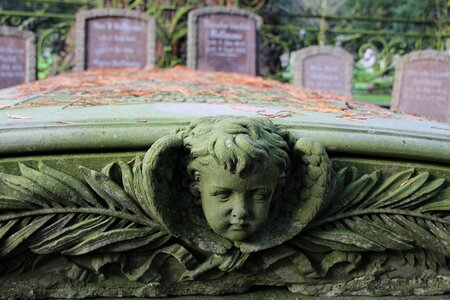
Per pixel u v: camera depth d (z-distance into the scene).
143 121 0.88
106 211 0.85
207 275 0.90
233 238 0.81
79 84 1.86
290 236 0.86
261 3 4.86
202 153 0.76
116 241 0.84
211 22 4.09
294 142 0.83
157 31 4.58
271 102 1.36
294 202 0.86
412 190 0.91
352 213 0.90
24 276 0.87
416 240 0.92
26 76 4.07
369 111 1.35
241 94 1.56
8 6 5.71
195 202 0.84
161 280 0.90
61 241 0.84
